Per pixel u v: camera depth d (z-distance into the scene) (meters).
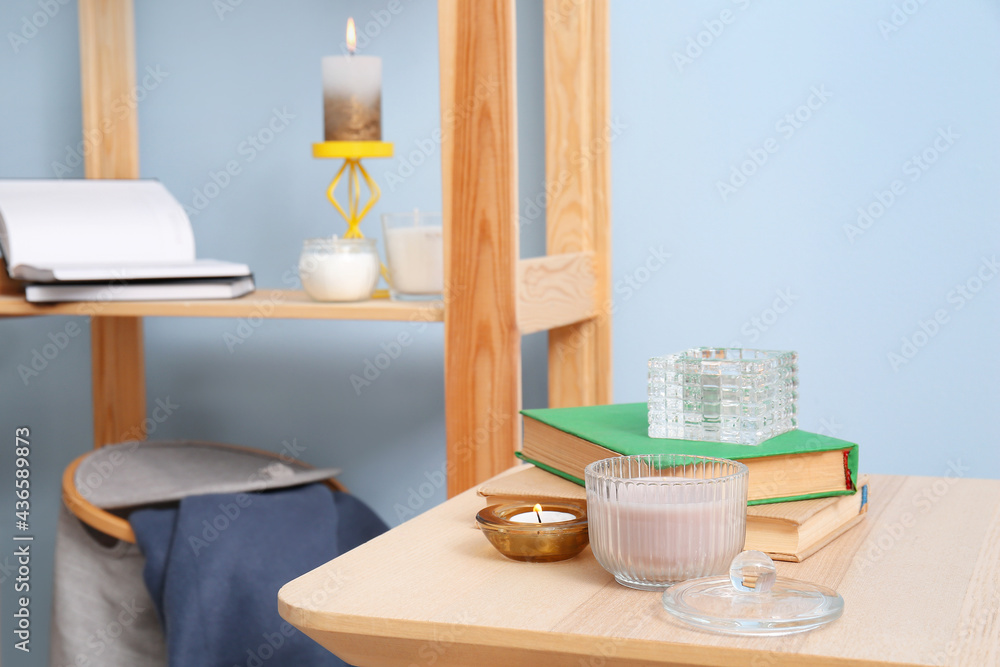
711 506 0.52
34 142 1.48
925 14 1.08
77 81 1.46
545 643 0.47
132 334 1.46
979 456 1.10
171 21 1.41
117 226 1.20
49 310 1.09
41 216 1.17
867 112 1.11
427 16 1.29
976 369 1.09
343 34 1.33
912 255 1.11
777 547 0.58
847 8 1.10
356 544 1.20
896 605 0.50
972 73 1.06
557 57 1.18
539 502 0.63
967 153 1.07
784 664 0.43
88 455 1.27
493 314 0.95
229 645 1.00
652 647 0.45
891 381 1.13
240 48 1.38
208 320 1.46
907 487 0.77
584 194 1.18
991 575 0.54
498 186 0.93
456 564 0.58
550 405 1.24
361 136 1.10
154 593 1.04
